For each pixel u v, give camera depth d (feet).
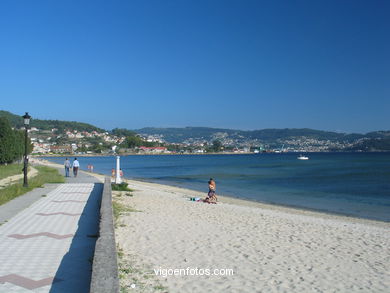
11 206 47.93
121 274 23.70
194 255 29.45
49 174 115.65
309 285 23.82
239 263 27.99
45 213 42.96
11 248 27.32
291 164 334.85
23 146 217.97
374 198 99.25
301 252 32.63
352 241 39.29
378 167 266.36
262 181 155.63
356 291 23.31
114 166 320.91
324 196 103.30
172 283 22.74
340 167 270.67
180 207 59.67
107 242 23.34
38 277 21.39
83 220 38.78
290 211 72.74
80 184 85.87
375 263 30.53
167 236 35.63
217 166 312.09
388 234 45.91
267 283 23.75
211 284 22.98
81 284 20.38
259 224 46.52
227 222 46.47
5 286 19.92
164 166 321.93
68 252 26.48
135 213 49.03
